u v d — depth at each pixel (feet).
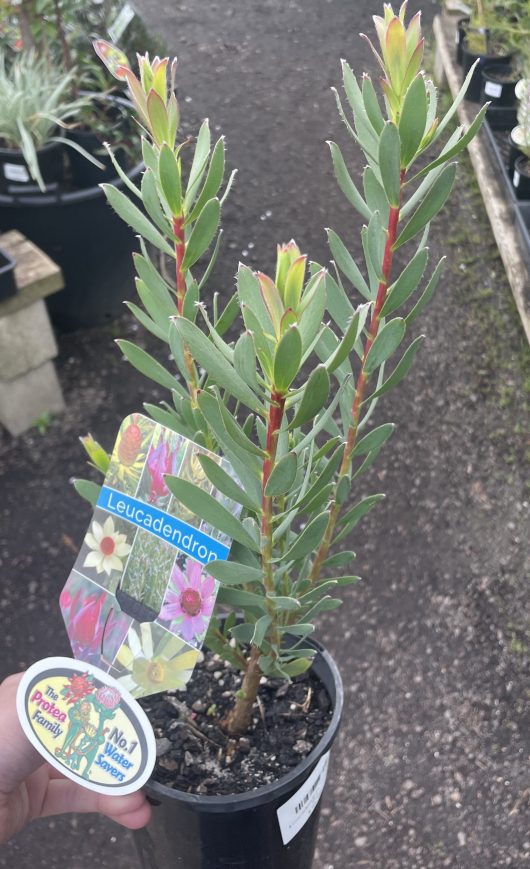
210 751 2.93
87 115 8.21
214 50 13.23
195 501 2.07
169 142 2.24
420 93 1.87
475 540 6.79
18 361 7.30
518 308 7.84
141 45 9.34
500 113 9.69
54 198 7.64
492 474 7.28
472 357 8.27
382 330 2.29
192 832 2.87
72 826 5.36
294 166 10.73
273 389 1.86
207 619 2.28
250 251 9.45
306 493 2.19
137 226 2.39
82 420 7.88
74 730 2.26
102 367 8.41
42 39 8.45
